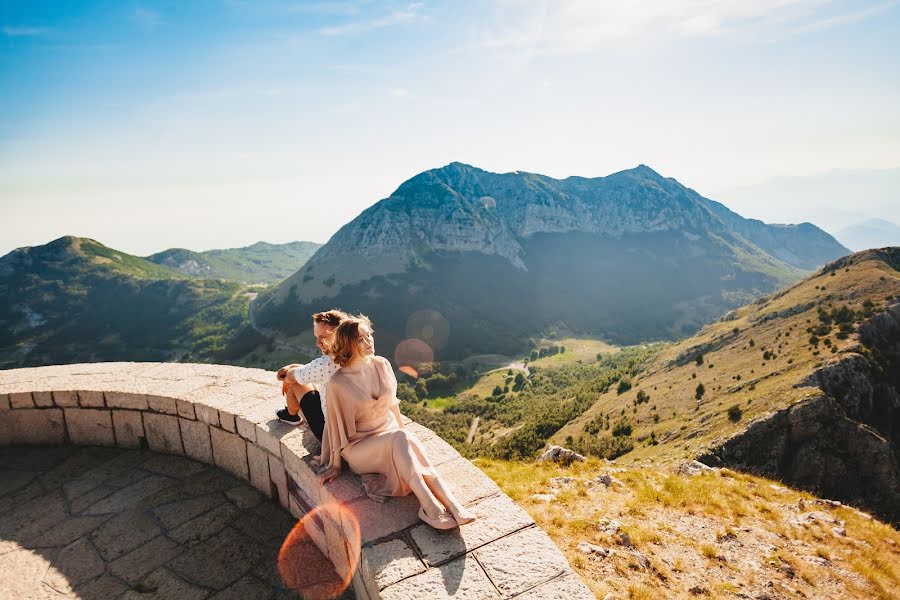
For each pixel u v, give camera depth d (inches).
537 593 108.4
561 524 296.0
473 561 118.2
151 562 159.3
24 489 201.0
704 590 247.0
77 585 150.8
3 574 155.0
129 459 220.8
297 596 143.9
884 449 1993.1
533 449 3567.9
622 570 248.1
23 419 232.4
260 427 182.9
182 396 214.7
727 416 2474.2
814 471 2012.8
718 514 358.3
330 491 145.6
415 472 134.8
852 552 328.2
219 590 147.3
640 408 3516.2
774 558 297.9
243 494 193.5
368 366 152.8
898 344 2965.1
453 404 5797.2
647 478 425.1
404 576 113.3
